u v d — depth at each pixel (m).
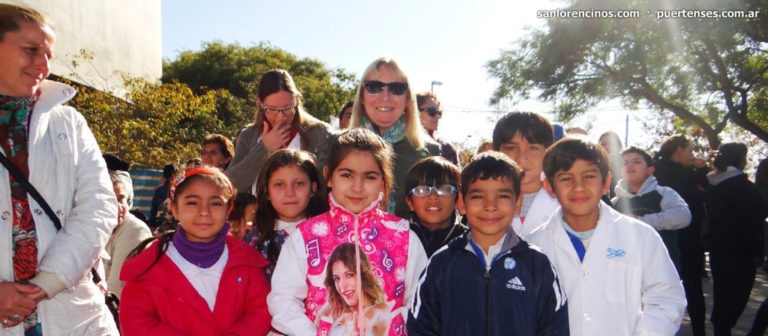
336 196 2.43
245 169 3.35
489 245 2.33
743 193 4.79
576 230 2.43
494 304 2.18
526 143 2.98
